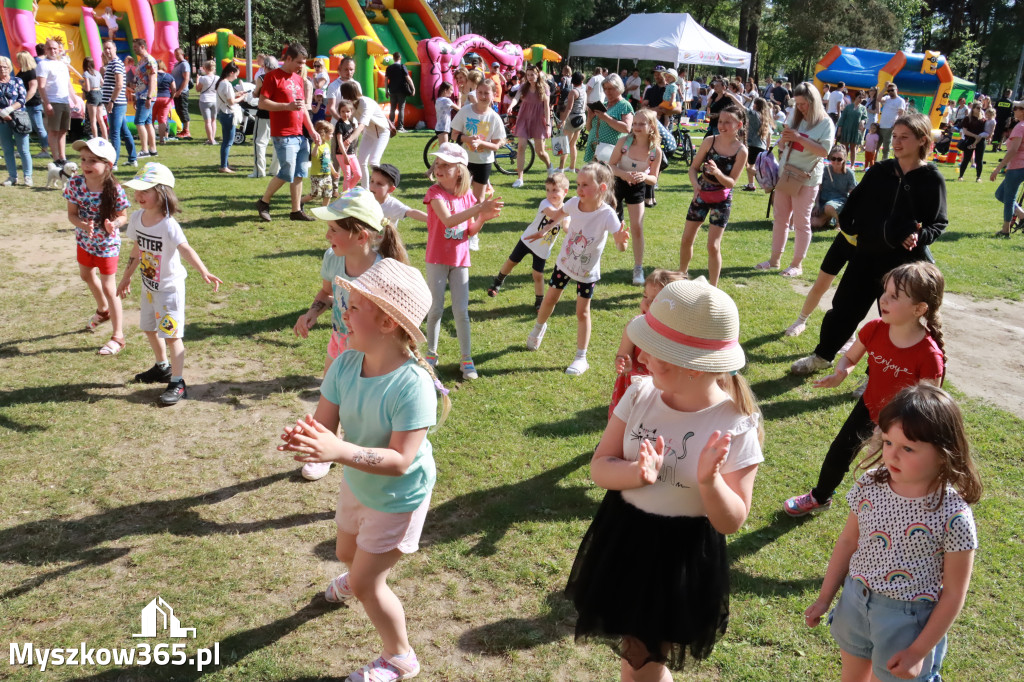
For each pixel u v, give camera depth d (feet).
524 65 95.50
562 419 17.67
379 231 13.28
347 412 9.18
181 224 32.17
